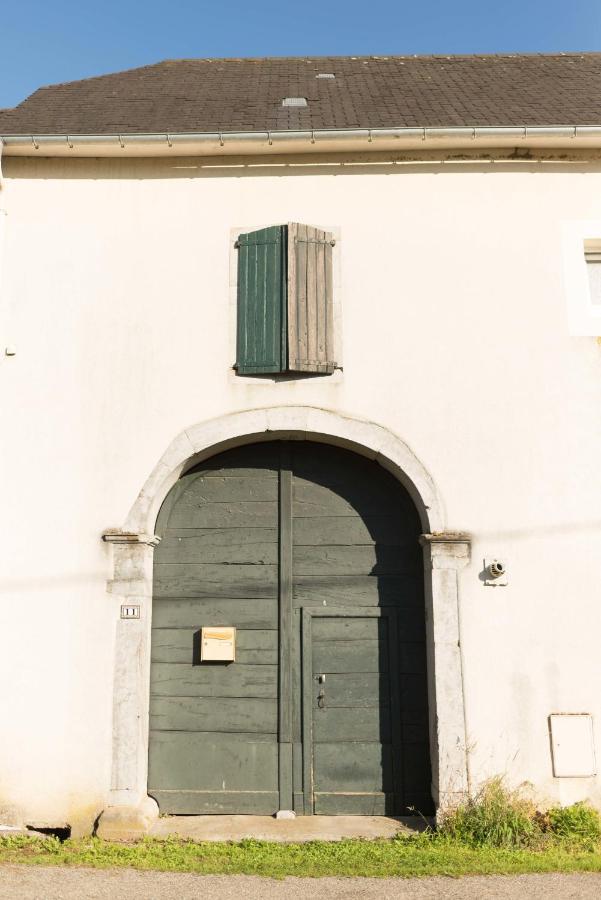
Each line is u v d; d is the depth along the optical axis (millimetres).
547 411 6191
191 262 6496
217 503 6434
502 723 5719
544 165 6590
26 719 5797
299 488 6445
